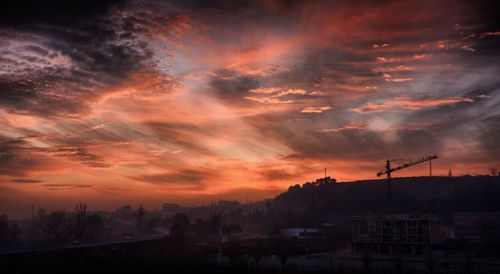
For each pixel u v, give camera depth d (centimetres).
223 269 16900
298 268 17675
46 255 15725
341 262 19962
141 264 16925
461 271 17312
